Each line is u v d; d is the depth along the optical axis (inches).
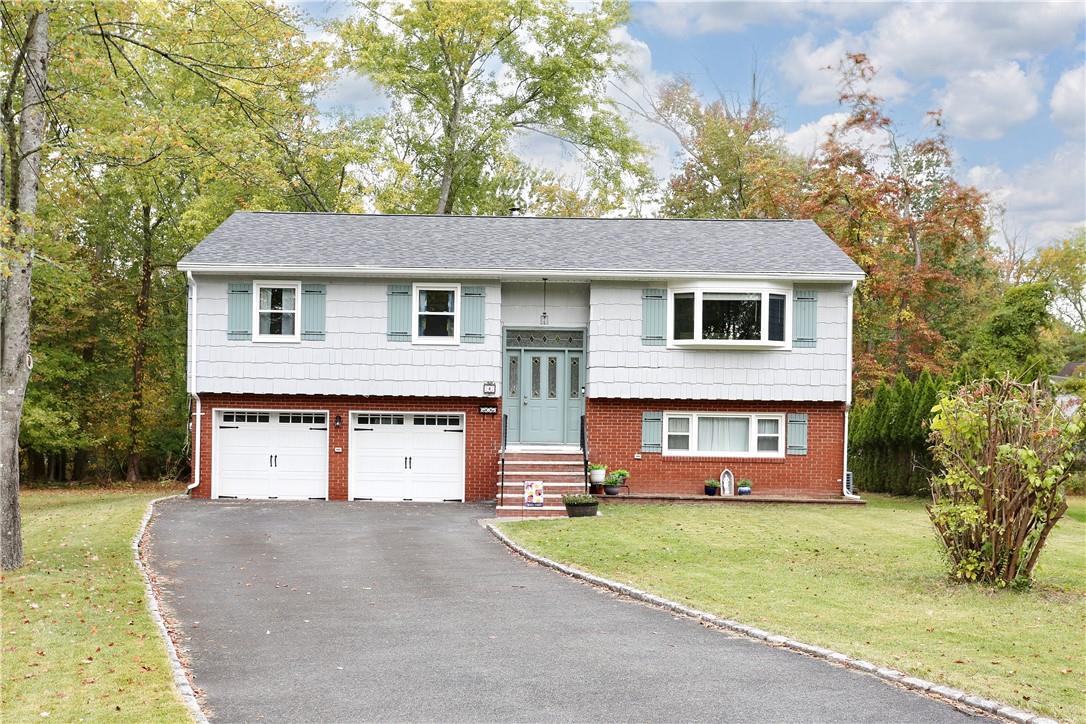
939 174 1737.2
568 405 1026.7
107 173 842.2
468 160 1614.2
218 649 394.0
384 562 619.5
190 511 877.8
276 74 692.7
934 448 555.5
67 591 502.6
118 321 1473.9
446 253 1006.4
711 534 721.0
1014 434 507.5
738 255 1007.6
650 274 968.3
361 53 1461.6
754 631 410.6
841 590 506.6
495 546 685.3
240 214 1091.9
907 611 452.1
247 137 685.9
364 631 425.7
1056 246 2252.7
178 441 1530.5
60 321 1369.3
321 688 338.0
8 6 592.1
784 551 645.9
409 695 329.1
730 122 2031.3
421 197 1659.7
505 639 408.5
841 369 978.1
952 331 1638.8
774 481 985.5
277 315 989.2
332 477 993.5
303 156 1124.5
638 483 986.7
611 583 527.5
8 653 372.2
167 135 616.4
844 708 311.9
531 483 861.8
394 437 1005.2
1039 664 355.9
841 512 885.8
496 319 992.9
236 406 993.5
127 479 1547.7
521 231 1077.1
